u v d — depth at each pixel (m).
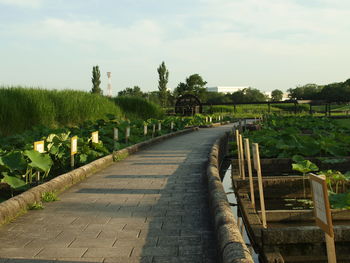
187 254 3.87
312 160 9.68
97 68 68.88
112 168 9.53
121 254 3.87
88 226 4.81
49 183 6.50
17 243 4.20
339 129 20.72
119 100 28.36
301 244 4.38
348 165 9.62
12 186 6.12
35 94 16.66
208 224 4.87
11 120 13.81
